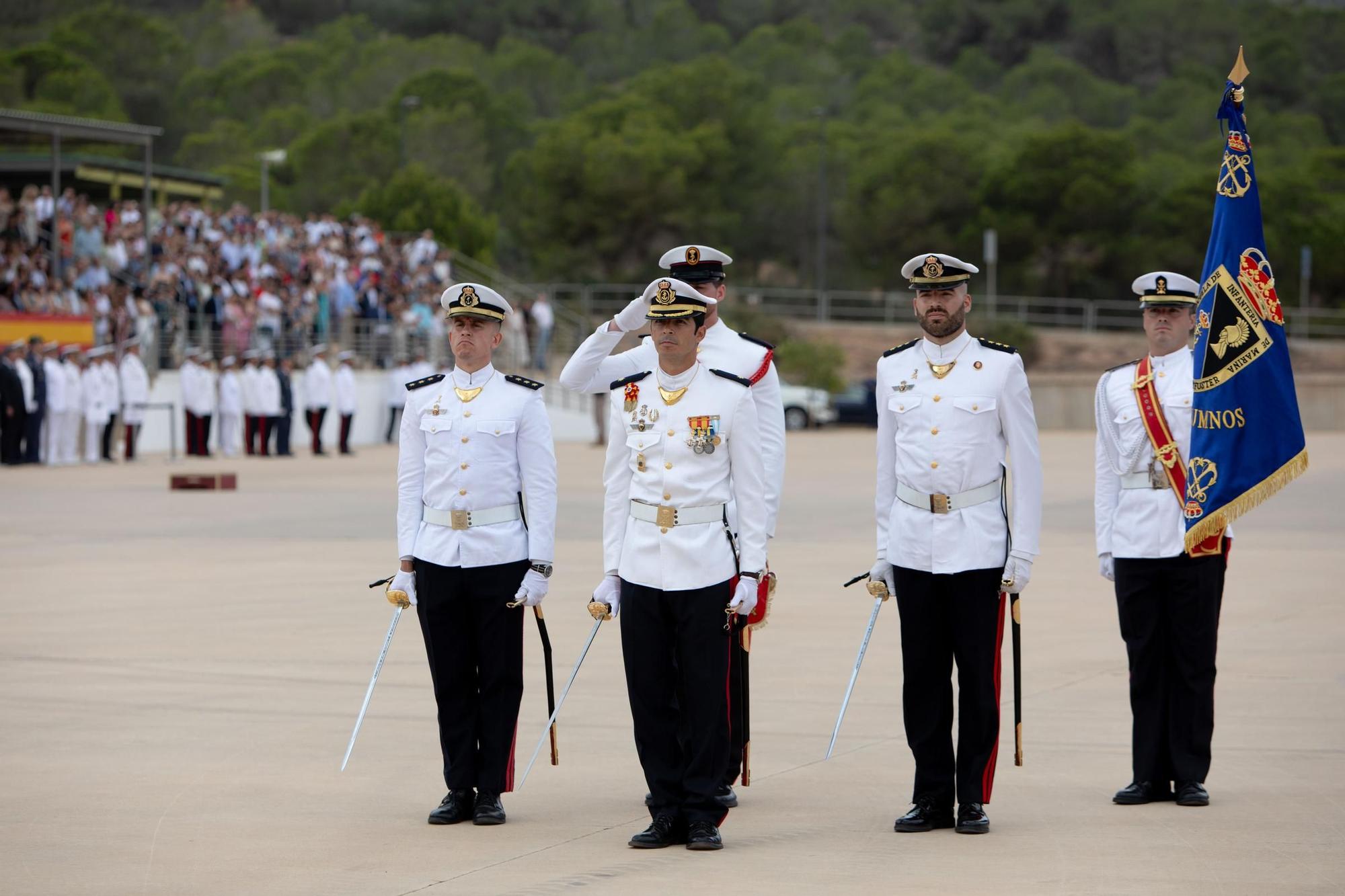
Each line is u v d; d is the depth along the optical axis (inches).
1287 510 2731.3
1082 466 3850.9
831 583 1818.4
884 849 826.8
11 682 1266.0
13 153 5280.5
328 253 5310.0
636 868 792.9
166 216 5064.0
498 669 903.7
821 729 1110.4
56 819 885.8
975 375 883.4
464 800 894.4
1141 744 927.7
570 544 2218.3
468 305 919.0
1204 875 771.4
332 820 887.7
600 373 982.4
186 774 989.8
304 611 1619.1
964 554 867.4
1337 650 1387.8
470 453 908.0
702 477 848.3
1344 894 738.2
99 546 2193.7
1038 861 799.1
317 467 3969.0
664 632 853.2
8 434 3838.6
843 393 6333.7
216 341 4672.7
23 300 4067.4
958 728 968.3
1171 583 935.0
